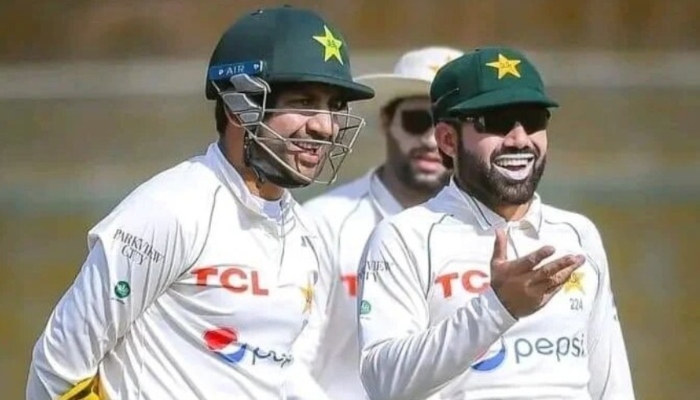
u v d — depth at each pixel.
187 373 13.11
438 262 14.11
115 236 12.87
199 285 13.11
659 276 42.81
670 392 34.12
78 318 12.88
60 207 52.22
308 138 13.22
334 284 18.42
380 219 19.17
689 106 61.53
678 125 60.00
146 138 60.75
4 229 49.09
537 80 14.23
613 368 14.73
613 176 53.91
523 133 14.04
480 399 13.80
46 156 58.38
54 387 13.01
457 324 12.98
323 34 13.37
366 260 14.38
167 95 63.91
